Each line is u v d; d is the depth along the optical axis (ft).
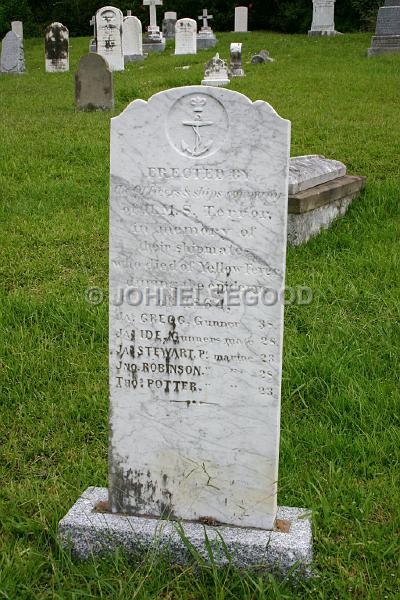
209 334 12.03
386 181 30.99
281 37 96.48
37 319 20.21
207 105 11.51
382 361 17.99
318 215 26.73
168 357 12.23
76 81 48.01
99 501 13.02
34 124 43.29
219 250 11.80
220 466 12.30
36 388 17.29
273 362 11.88
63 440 15.29
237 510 12.32
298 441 15.02
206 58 77.51
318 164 28.25
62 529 12.20
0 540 12.40
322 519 12.82
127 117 11.78
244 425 12.12
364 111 44.73
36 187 31.94
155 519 12.50
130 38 81.71
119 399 12.49
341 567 11.67
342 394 16.24
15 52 73.41
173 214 11.87
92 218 28.58
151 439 12.48
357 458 14.39
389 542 12.22
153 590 11.40
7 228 27.50
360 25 120.06
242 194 11.60
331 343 18.83
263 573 11.59
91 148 37.42
